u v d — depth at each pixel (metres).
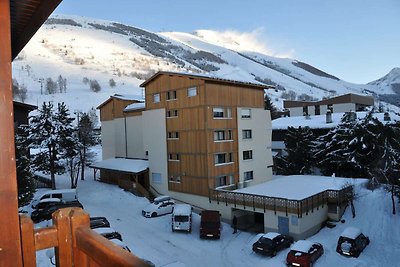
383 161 27.42
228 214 25.03
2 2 1.82
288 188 25.81
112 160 38.12
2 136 1.79
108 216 25.27
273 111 67.31
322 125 40.34
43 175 39.47
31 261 1.99
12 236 1.80
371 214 23.80
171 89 29.58
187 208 23.64
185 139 28.47
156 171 31.41
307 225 21.64
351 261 18.14
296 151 35.84
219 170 27.44
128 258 1.62
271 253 18.59
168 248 19.56
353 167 31.95
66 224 2.13
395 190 23.78
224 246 20.39
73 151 33.25
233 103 28.92
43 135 31.06
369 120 31.53
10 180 1.80
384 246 20.03
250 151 30.33
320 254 18.55
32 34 3.13
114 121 40.69
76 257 2.10
